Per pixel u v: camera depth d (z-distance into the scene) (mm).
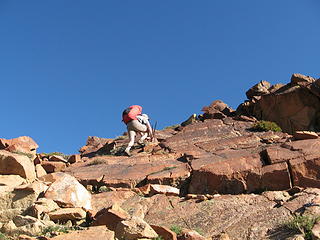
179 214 11711
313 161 13047
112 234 9406
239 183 13273
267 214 10766
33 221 11016
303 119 24094
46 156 21234
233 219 10875
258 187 13078
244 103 26359
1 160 15195
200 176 13891
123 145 22281
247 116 25422
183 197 13000
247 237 9930
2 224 11500
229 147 17906
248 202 11930
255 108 25609
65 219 11547
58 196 12367
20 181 14734
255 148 16734
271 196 12078
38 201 11969
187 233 9695
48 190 12539
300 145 14289
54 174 14984
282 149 14195
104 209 11227
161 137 23469
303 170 12969
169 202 12641
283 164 13258
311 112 24141
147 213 12172
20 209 12375
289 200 11609
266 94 25328
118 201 13344
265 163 13758
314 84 24234
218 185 13484
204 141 19781
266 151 14180
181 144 19859
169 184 14508
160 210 12203
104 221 10500
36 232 10531
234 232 10227
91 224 10812
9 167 15141
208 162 15461
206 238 9859
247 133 20188
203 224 10906
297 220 9805
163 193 13422
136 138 23000
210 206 11836
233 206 11648
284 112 24438
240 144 18031
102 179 15797
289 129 24125
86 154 23359
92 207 13023
